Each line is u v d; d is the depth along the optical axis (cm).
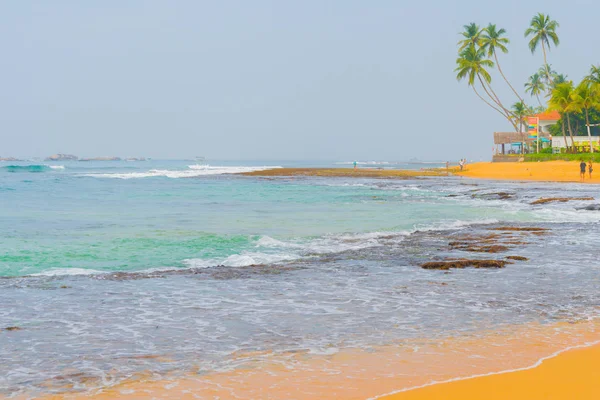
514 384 546
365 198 3656
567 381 553
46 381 566
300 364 614
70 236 1788
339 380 563
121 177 7556
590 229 1961
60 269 1207
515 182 5662
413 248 1542
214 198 3681
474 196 3775
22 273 1198
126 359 634
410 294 973
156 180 6619
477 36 10862
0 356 643
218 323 786
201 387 548
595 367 597
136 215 2527
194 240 1697
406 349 667
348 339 709
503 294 973
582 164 6112
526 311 853
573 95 8712
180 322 790
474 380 559
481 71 10700
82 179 6838
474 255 1416
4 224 2127
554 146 9806
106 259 1377
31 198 3609
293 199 3581
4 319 801
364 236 1802
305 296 956
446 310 861
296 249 1534
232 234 1842
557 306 885
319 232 1919
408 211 2717
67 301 912
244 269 1217
